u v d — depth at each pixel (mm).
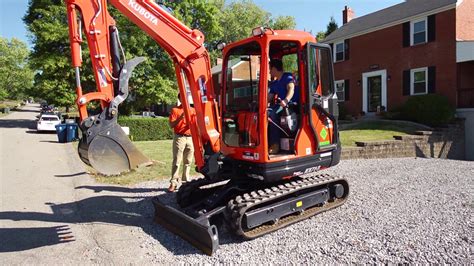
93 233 5305
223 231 5203
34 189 8000
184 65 5133
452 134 18016
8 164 11305
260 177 5070
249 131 5176
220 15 46562
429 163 11445
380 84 23047
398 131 17016
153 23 4926
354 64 24531
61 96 23891
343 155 12648
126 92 4785
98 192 7656
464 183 7941
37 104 111062
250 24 50688
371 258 4148
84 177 9188
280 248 4562
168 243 4891
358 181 8305
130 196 7285
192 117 5414
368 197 6785
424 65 20281
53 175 9516
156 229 5422
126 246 4824
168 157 12242
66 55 23219
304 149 5320
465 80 19141
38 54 23969
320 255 4312
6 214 6254
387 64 22281
